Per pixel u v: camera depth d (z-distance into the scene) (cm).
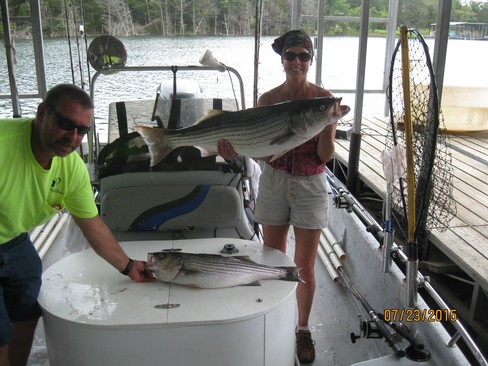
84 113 179
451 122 641
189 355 195
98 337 191
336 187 382
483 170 504
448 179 365
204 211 286
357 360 269
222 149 236
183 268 212
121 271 215
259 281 221
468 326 341
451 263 378
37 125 182
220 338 194
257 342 201
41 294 212
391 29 668
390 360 225
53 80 473
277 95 264
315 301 322
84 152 388
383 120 694
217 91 449
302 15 573
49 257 364
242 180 304
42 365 261
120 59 317
